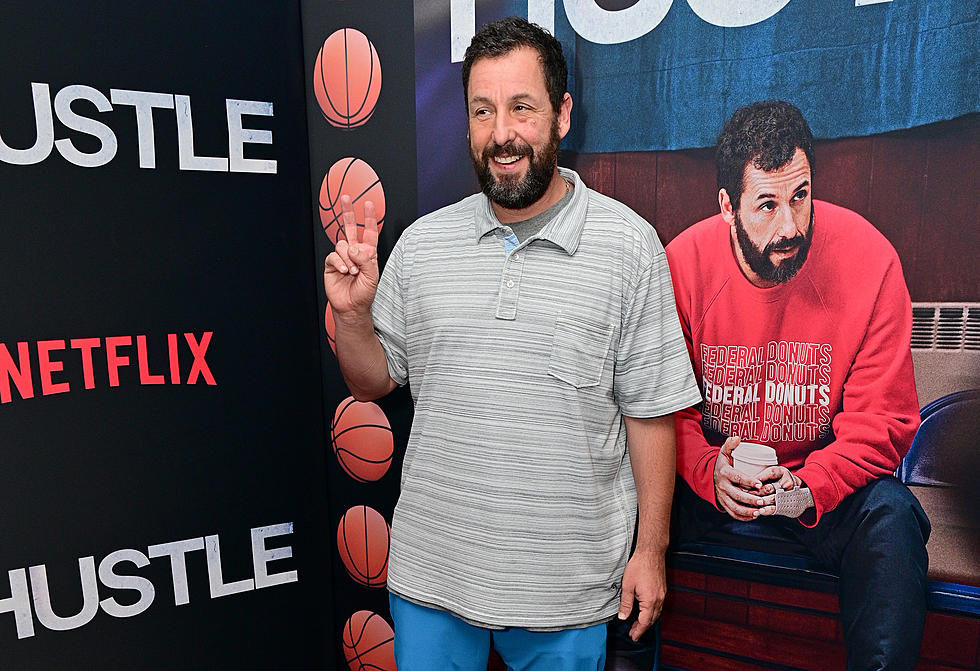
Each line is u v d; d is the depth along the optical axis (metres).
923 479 1.17
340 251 1.26
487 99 1.12
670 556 1.42
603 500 1.20
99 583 1.58
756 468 1.31
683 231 1.33
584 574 1.16
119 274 1.54
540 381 1.16
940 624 1.18
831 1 1.13
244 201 1.68
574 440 1.16
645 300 1.16
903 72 1.09
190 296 1.64
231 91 1.64
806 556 1.28
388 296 1.37
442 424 1.24
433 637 1.27
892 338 1.16
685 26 1.26
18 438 1.47
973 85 1.04
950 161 1.08
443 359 1.24
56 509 1.52
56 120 1.44
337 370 1.82
